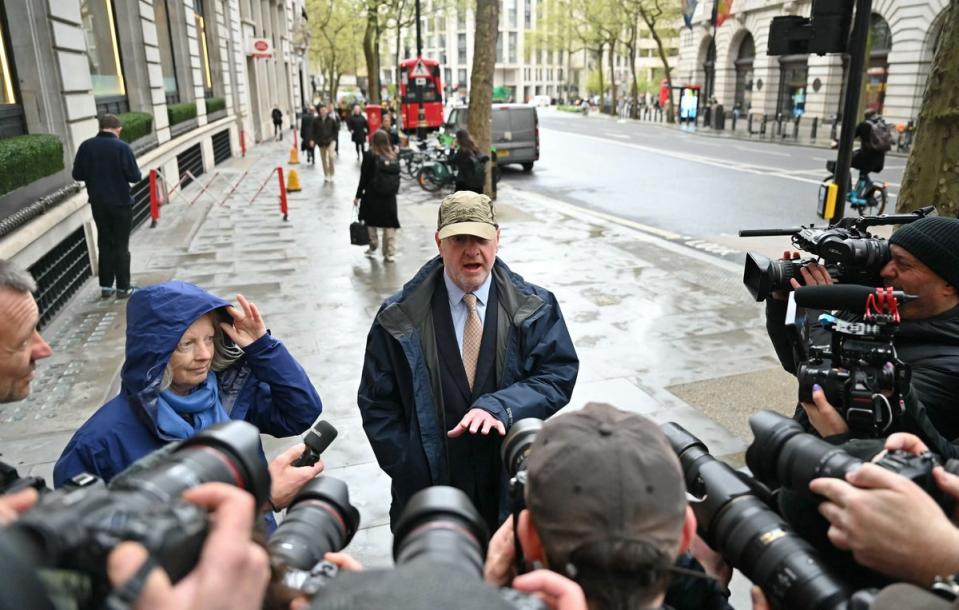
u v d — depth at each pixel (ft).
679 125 135.95
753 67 128.57
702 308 21.34
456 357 7.71
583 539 3.02
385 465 7.65
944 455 5.20
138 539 2.06
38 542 1.91
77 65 25.70
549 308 8.00
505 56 353.10
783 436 4.31
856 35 16.08
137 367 5.90
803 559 3.70
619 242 30.66
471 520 3.43
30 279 5.10
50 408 14.96
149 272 26.04
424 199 44.65
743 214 38.88
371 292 23.49
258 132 96.07
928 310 6.43
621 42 170.81
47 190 22.48
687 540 3.73
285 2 126.11
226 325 6.77
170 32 52.80
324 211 39.81
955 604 3.03
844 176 16.93
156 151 39.37
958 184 14.65
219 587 2.24
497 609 2.20
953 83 14.40
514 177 56.39
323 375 16.67
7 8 23.15
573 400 15.08
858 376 5.18
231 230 34.30
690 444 4.83
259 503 3.26
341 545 4.18
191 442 3.22
